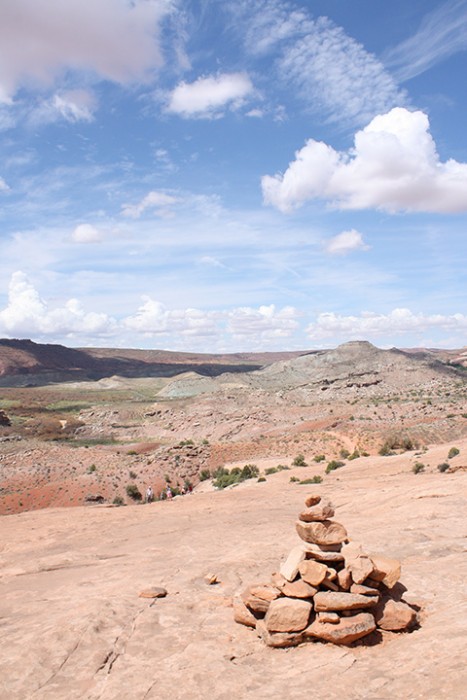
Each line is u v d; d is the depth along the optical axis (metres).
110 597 11.24
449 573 10.35
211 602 10.45
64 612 10.71
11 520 28.95
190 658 7.95
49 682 7.62
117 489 62.69
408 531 14.60
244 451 74.94
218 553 15.25
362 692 6.41
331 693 6.48
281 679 7.10
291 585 8.44
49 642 8.78
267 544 15.28
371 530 15.73
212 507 28.14
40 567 16.31
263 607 8.77
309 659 7.58
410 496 21.70
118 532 22.12
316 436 78.31
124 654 8.35
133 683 7.38
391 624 8.12
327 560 8.46
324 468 49.75
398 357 185.75
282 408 115.62
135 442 110.38
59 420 150.62
